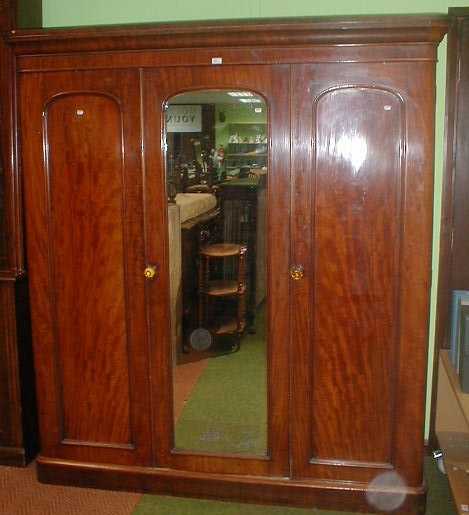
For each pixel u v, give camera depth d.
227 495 2.18
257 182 1.98
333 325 2.02
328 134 1.92
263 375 2.10
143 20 2.52
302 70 1.89
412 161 1.88
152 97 1.99
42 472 2.30
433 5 2.30
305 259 1.99
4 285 2.34
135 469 2.23
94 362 2.20
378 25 1.80
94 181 2.08
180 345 2.14
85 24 2.55
